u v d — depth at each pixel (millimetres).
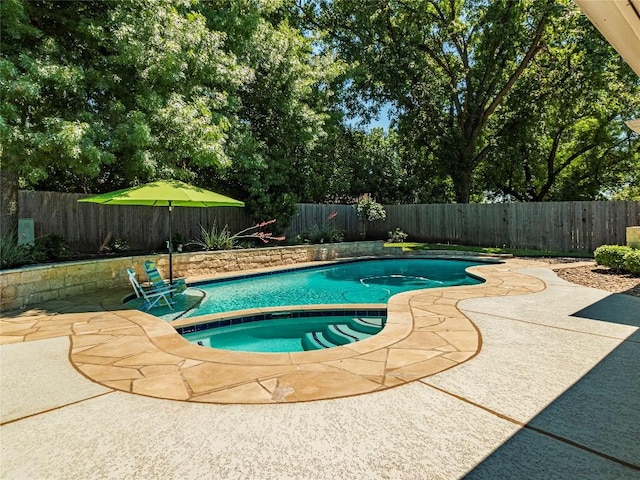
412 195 21812
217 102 9328
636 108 16625
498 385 2975
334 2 18703
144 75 7543
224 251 10141
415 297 6309
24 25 6441
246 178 12070
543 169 22922
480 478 1899
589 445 2170
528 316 5047
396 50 17719
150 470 1994
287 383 3074
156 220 11336
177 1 8227
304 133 12555
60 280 6691
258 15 11320
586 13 2480
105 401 2793
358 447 2186
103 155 6910
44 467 2021
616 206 12648
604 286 7043
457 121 20469
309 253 12453
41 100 6855
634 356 3555
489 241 15562
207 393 2910
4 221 7684
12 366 3492
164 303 6984
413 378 3129
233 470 1988
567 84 16375
